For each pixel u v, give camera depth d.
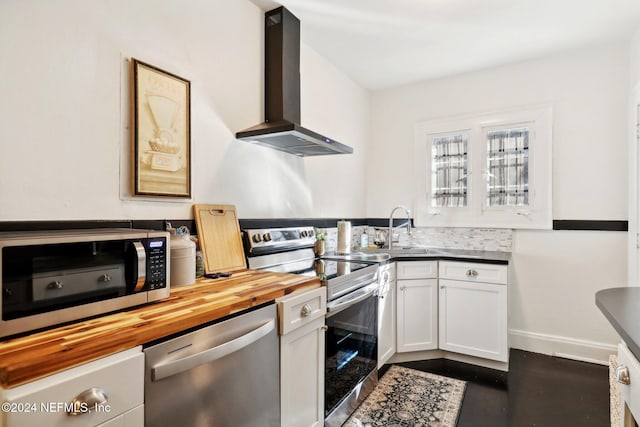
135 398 0.83
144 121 1.44
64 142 1.20
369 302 2.16
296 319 1.44
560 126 2.76
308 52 2.66
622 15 2.20
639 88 2.30
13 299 0.81
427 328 2.66
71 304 0.92
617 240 2.56
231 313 1.13
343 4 2.10
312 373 1.58
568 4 2.08
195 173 1.70
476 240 3.07
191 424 0.98
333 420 1.75
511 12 2.17
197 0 1.73
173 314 1.00
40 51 1.14
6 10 1.06
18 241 0.82
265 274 1.69
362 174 3.51
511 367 2.54
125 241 1.06
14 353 0.71
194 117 1.70
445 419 1.89
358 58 2.85
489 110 3.04
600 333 2.60
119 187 1.37
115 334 0.83
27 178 1.11
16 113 1.08
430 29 2.39
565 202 2.73
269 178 2.22
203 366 1.02
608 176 2.59
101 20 1.31
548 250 2.79
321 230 2.64
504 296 2.43
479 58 2.84
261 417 1.26
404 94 3.45
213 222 1.75
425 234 3.31
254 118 2.09
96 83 1.29
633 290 1.16
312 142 2.08
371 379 2.18
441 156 3.27
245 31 2.03
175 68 1.60
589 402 2.06
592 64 2.65
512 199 2.94
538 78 2.84
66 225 1.20
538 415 1.93
